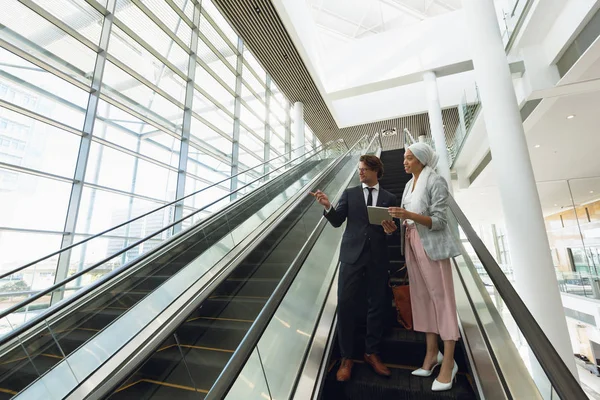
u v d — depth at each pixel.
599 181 9.00
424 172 1.75
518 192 3.26
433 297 1.61
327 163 8.55
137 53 6.25
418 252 1.68
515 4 5.05
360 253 1.85
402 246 1.90
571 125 5.79
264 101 10.84
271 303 1.25
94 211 5.26
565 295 10.54
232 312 2.88
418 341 1.89
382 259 1.87
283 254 3.92
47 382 2.34
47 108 4.72
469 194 10.41
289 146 12.34
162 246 3.54
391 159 7.70
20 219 4.34
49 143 4.73
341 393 1.71
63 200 4.86
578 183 9.16
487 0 3.99
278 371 1.71
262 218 5.49
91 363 2.52
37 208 4.54
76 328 2.76
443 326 1.57
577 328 10.01
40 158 4.61
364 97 11.59
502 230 16.56
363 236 1.89
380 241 1.89
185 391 1.93
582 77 4.36
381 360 1.92
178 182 7.08
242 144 9.45
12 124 4.36
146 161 6.35
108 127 5.62
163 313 3.14
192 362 2.10
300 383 1.67
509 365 1.34
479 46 3.88
